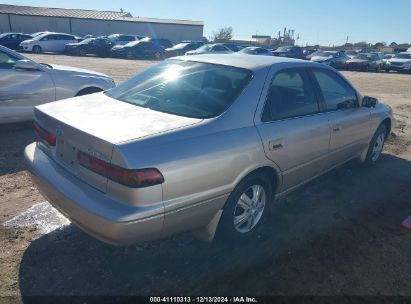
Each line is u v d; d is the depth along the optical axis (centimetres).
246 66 334
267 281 285
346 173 511
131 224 234
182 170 251
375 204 422
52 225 347
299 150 349
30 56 2433
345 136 427
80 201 249
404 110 1073
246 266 300
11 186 426
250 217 329
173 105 308
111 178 241
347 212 400
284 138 326
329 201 424
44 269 285
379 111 504
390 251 332
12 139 589
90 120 279
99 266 291
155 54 2923
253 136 299
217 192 278
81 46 2816
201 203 269
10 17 4206
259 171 319
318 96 387
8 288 264
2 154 523
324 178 490
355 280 291
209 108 298
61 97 630
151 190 238
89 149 254
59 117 290
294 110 351
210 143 270
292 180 362
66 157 282
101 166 246
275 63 350
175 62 377
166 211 247
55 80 621
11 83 579
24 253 303
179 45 3098
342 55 2959
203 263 301
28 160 314
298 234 351
